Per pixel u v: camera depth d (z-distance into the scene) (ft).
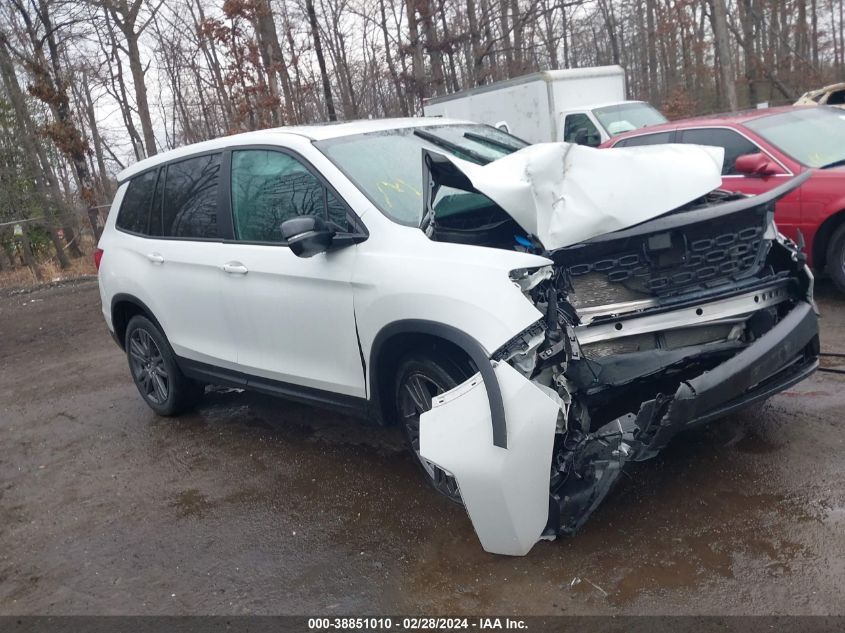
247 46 56.95
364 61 90.38
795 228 21.76
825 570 10.24
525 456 10.43
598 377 11.55
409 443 13.50
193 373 17.85
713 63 109.29
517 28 74.64
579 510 11.12
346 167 14.02
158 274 17.75
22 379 26.27
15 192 61.00
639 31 114.21
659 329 11.84
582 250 11.51
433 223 12.66
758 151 22.90
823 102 56.54
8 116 61.87
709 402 11.12
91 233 65.87
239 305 15.64
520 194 11.46
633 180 11.90
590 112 43.34
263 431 18.06
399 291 12.12
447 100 53.83
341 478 15.06
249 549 12.97
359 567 11.97
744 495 12.24
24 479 17.40
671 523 11.78
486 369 10.69
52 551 13.92
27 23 65.21
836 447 13.25
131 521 14.61
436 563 11.73
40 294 45.09
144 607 11.74
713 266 12.30
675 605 10.01
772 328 12.19
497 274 11.10
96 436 19.45
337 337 13.69
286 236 12.74
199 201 16.93
